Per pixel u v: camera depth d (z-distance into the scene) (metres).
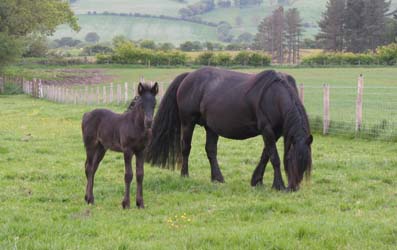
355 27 107.50
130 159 10.08
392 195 10.82
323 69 78.00
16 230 8.39
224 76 12.71
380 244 7.47
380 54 86.38
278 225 8.35
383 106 27.86
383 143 17.92
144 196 11.11
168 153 13.24
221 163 14.73
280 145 17.84
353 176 12.65
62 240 7.90
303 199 10.51
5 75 68.75
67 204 10.46
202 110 12.77
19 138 19.69
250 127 12.09
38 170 13.57
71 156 15.95
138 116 9.77
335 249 7.34
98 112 10.76
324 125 20.33
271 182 12.48
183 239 7.81
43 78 69.12
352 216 9.02
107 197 11.05
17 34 72.75
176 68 86.50
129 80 64.69
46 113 30.94
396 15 111.44
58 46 176.75
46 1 72.62
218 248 7.42
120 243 7.65
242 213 9.44
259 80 11.79
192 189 11.72
